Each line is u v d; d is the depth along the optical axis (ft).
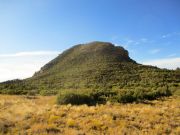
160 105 101.60
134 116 63.26
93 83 269.64
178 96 144.77
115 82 265.34
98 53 472.03
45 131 50.67
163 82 242.58
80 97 111.55
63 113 65.57
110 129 52.11
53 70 437.99
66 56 530.68
